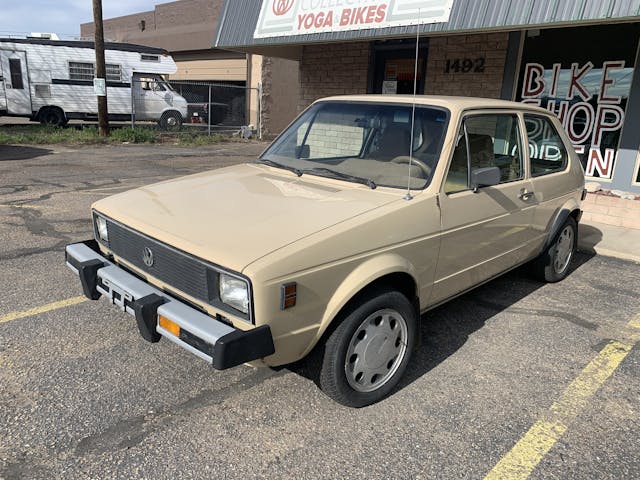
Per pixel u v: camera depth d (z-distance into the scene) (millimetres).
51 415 2908
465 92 9352
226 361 2406
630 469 2709
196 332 2496
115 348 3641
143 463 2590
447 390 3357
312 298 2678
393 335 3166
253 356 2486
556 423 3066
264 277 2463
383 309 3043
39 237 6035
